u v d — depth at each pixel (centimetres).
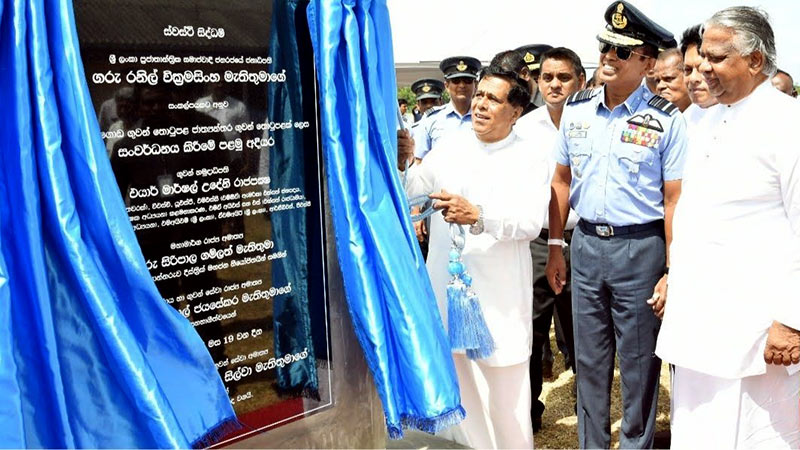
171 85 218
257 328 245
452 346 319
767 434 310
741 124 293
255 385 246
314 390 264
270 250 246
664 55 498
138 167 213
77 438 192
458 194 342
